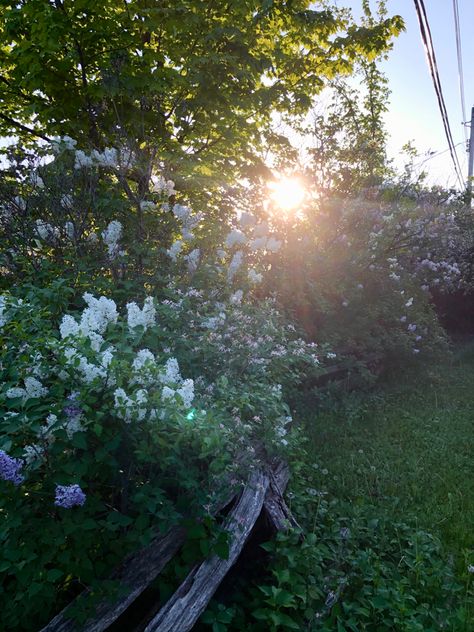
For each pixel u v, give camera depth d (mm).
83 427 2338
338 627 2619
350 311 7008
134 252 4516
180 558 2645
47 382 2553
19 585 2219
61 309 3672
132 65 5641
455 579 3201
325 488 4133
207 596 2461
